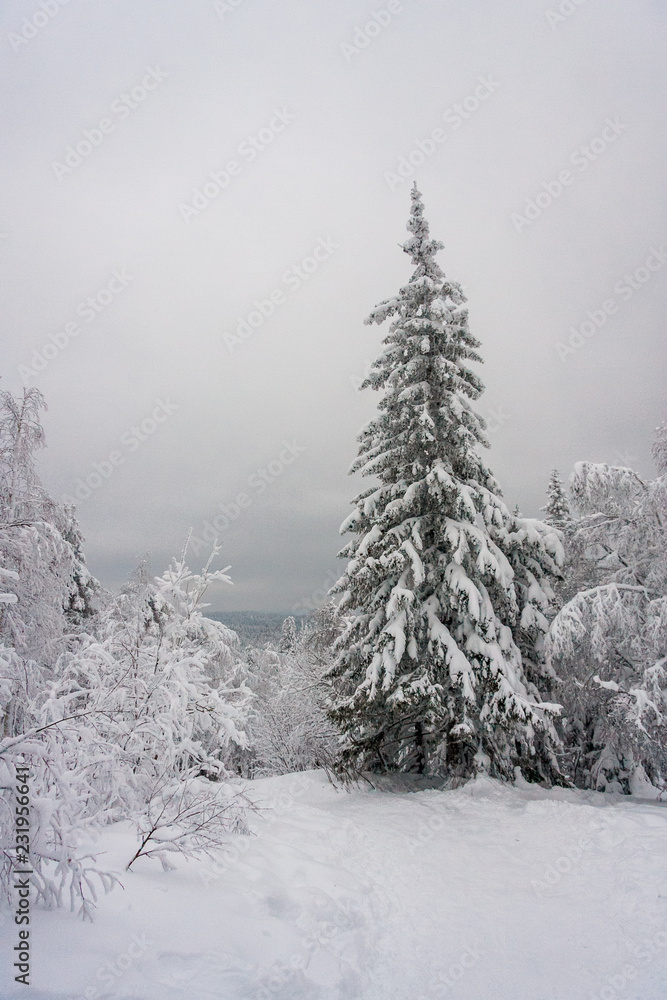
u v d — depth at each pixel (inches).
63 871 147.4
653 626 522.3
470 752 512.7
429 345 519.8
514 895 225.5
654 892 212.8
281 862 227.5
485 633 475.8
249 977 136.8
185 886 181.8
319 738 752.3
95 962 127.6
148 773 253.9
